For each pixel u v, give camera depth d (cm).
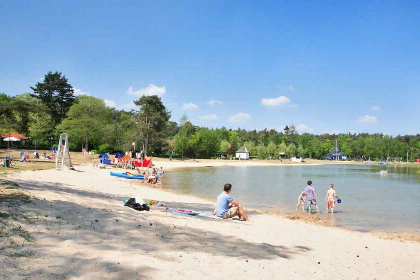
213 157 10925
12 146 6750
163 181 3139
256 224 1071
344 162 13438
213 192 2328
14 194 917
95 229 662
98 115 7288
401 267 705
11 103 3250
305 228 1115
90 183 1986
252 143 13425
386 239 1055
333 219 1438
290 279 525
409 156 14550
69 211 792
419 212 1650
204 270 500
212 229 855
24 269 416
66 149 3003
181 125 8756
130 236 652
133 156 4694
